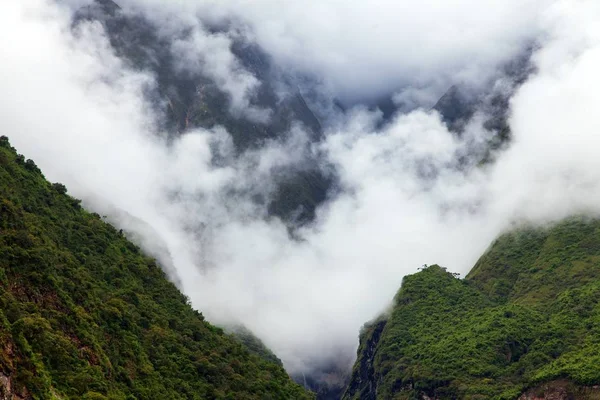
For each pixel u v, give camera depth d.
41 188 116.88
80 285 95.62
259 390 114.44
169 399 93.81
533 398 182.25
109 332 94.88
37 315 78.56
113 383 84.81
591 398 171.12
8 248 84.56
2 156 114.38
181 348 110.56
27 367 70.25
